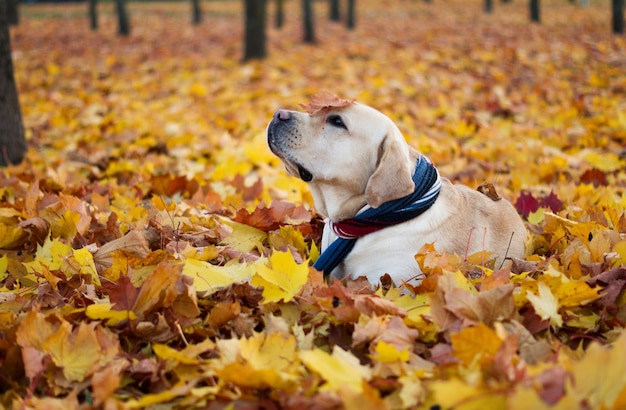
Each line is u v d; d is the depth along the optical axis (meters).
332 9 30.12
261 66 15.26
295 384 2.41
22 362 2.68
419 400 2.37
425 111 9.34
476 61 15.55
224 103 11.00
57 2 47.53
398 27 27.08
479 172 6.38
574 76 13.01
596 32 22.17
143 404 2.37
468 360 2.48
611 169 6.50
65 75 15.09
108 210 5.10
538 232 4.37
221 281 3.24
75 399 2.43
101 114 10.19
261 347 2.70
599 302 3.10
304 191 5.53
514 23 27.16
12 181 5.54
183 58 18.34
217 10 39.94
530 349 2.66
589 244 3.54
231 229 4.31
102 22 32.31
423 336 2.90
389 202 3.51
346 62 15.48
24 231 4.13
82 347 2.65
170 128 8.56
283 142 3.61
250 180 6.24
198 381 2.57
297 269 3.11
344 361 2.53
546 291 2.92
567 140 7.72
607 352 2.16
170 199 5.54
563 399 1.97
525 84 12.22
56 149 7.93
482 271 3.38
